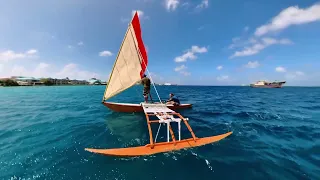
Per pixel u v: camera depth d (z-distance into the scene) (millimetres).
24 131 9430
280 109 17109
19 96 34594
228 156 6348
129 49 12945
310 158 6215
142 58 13695
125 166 5637
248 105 20344
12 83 93750
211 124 10797
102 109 16844
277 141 7852
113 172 5301
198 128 9969
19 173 5262
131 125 10523
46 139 8141
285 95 40844
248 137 8336
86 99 28203
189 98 30203
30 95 37438
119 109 13609
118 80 13094
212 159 6113
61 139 8133
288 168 5555
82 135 8719
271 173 5281
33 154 6500
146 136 8586
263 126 10281
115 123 10984
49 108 17750
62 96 34906
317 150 6863
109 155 6320
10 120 12102
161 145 6918
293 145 7391
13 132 9242
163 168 5531
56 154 6500
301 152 6703
